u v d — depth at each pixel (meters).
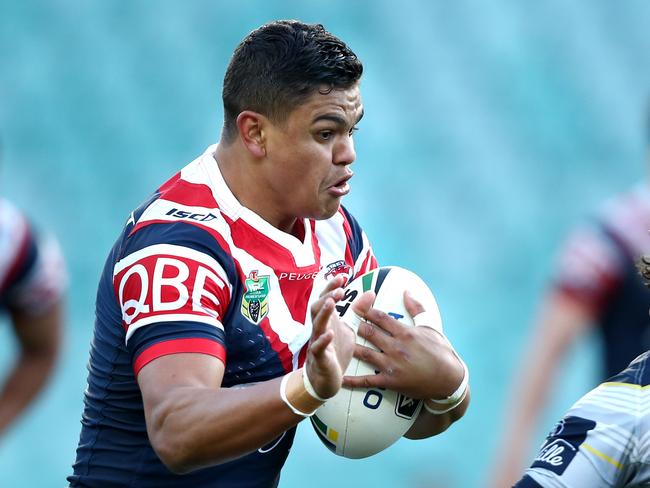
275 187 10.21
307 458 27.72
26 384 16.30
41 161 35.81
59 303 16.31
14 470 28.34
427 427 11.31
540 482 8.95
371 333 10.32
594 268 14.09
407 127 37.31
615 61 39.50
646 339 14.06
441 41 38.84
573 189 37.03
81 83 37.06
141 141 36.47
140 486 10.66
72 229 34.78
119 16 38.09
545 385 14.16
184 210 10.22
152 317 9.56
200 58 37.78
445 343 10.46
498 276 34.59
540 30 39.38
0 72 36.88
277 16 38.47
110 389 10.63
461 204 36.09
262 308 10.24
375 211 35.56
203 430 8.88
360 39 38.59
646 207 14.23
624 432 8.89
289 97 9.83
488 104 38.12
